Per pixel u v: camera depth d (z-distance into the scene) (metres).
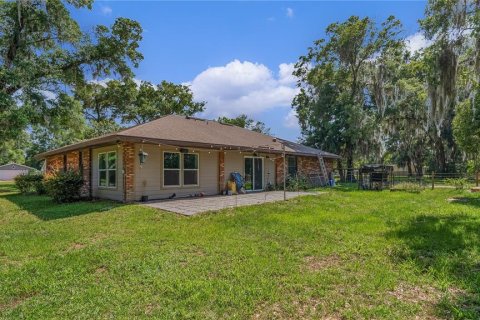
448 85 9.64
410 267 3.86
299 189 15.23
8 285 3.46
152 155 10.69
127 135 9.08
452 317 2.66
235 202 9.88
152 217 7.29
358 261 4.12
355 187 17.05
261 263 4.00
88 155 12.52
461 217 7.05
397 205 9.25
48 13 14.74
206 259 4.19
